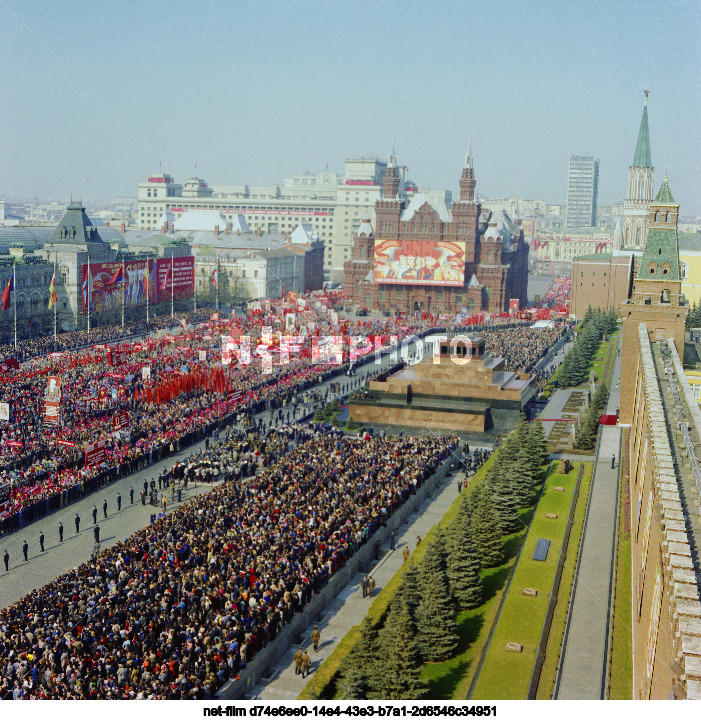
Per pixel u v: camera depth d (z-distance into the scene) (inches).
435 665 2220.7
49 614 2268.7
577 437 4660.4
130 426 4549.7
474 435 5157.5
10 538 3280.0
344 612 2699.3
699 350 4741.6
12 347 6579.7
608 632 2301.9
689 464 2009.1
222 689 2064.5
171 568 2554.1
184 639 2181.3
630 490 3427.7
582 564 2778.1
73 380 5290.4
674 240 4542.3
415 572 2428.6
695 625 1166.3
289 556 2706.7
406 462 4028.1
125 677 1953.7
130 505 3688.5
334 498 3297.2
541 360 7249.0
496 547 2854.3
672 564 1336.1
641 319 4589.1
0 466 3772.1
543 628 2336.4
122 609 2287.2
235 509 3129.9
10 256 7800.2
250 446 4360.2
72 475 3801.7
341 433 4943.4
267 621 2349.9
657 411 2356.1
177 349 6535.4
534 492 3481.8
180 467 4015.8
